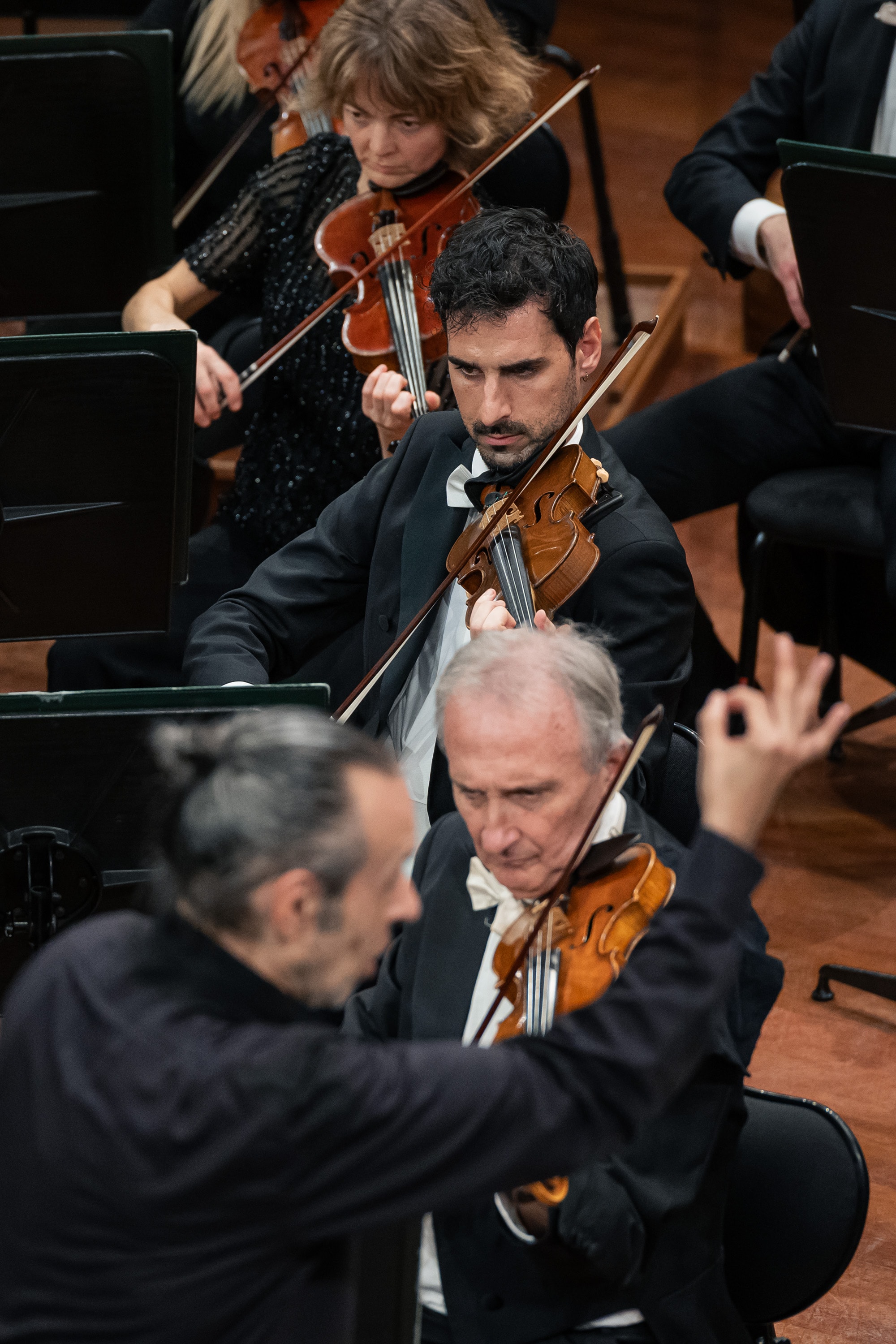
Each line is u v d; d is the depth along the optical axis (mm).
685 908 4559
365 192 10133
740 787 4547
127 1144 4168
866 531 10797
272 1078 4176
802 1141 6383
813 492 11125
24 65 9203
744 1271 6336
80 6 15594
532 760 5363
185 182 13516
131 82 9383
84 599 8406
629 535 7719
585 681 5504
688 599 7766
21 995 4559
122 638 9586
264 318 10352
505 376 7582
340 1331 4598
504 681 5434
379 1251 4934
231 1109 4145
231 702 6223
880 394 9320
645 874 5535
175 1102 4164
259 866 4254
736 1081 5406
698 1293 5605
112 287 10328
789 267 11109
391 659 8062
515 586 7477
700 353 17922
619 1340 5527
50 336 7371
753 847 4605
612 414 15516
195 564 10305
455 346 7637
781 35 26250
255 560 10367
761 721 4523
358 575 8797
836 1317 7621
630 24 26578
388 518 8477
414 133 9695
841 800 11797
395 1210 4309
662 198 21062
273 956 4387
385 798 4422
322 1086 4207
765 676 13141
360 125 9719
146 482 7926
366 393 8859
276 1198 4207
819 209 8641
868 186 8430
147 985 4383
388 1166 4242
